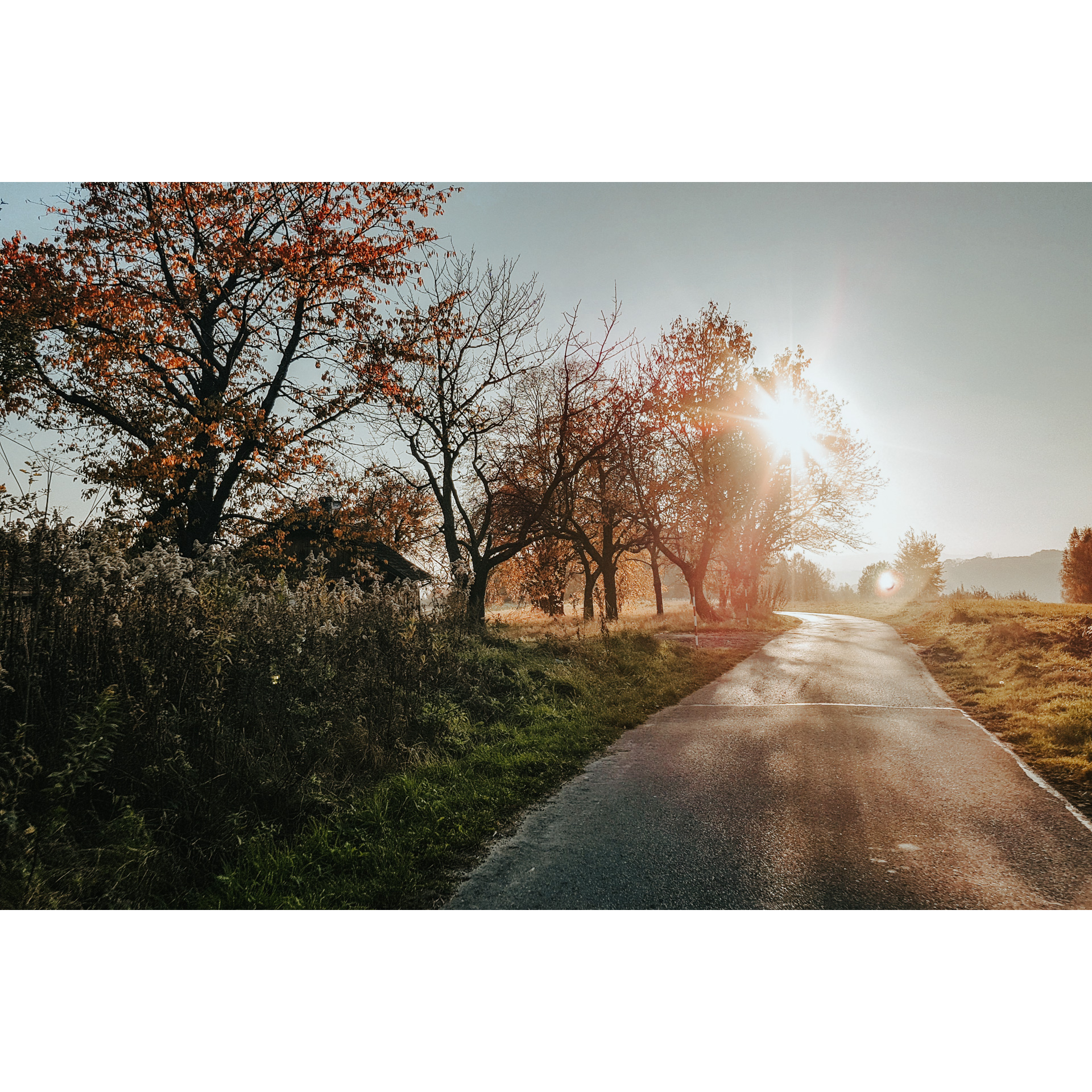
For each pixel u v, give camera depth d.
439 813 5.60
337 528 20.36
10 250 15.77
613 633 17.70
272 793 5.51
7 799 4.00
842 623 34.97
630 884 4.39
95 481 16.30
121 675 5.23
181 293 18.39
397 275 18.98
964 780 6.68
